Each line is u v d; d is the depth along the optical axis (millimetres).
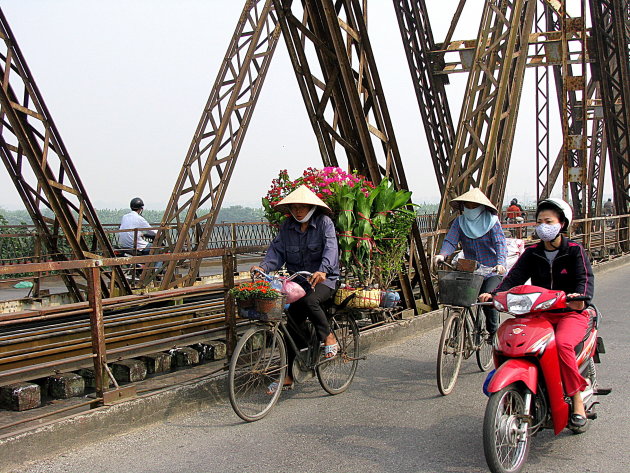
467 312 6020
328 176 6527
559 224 4242
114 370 6203
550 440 4457
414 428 4793
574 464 4051
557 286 4355
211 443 4496
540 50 16344
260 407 5285
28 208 8219
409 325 8195
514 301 4023
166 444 4469
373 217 6664
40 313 6199
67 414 5195
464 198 6164
